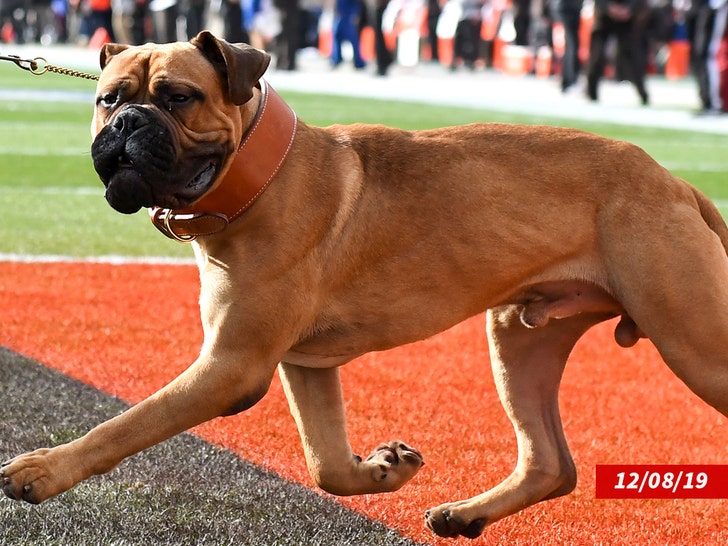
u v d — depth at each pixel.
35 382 9.48
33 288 12.82
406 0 56.94
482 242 6.76
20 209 17.73
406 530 7.08
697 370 6.58
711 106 32.06
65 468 5.98
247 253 6.36
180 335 11.16
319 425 6.96
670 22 37.53
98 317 11.71
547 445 7.29
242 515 7.07
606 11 33.94
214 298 6.36
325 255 6.60
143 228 16.69
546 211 6.83
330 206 6.58
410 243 6.72
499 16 51.44
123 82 6.15
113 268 13.97
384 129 6.95
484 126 7.05
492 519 7.03
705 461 8.33
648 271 6.64
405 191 6.75
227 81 6.23
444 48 55.53
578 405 9.56
